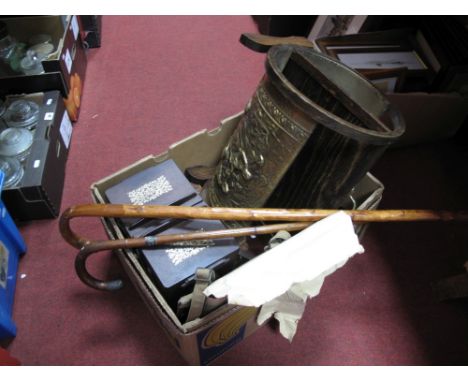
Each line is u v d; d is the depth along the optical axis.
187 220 0.97
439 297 1.25
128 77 1.88
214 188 1.19
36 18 1.65
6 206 1.26
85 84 1.83
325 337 1.16
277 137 0.93
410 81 1.57
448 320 1.22
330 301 1.23
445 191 1.55
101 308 1.17
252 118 1.00
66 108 1.57
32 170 1.25
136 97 1.79
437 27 1.60
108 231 0.97
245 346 1.13
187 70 1.93
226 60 2.00
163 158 1.15
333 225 0.86
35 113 1.43
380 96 1.02
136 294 1.20
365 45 1.60
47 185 1.28
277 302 0.94
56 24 1.69
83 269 0.94
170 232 0.95
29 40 1.68
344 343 1.15
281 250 0.80
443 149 1.70
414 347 1.16
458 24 1.61
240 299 0.72
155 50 2.02
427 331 1.19
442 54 1.51
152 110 1.75
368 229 1.41
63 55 1.53
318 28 1.90
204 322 0.80
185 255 0.90
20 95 1.47
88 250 0.88
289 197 1.07
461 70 1.48
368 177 1.15
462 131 1.72
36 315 1.15
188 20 2.20
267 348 1.13
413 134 1.62
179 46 2.05
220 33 2.14
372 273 1.30
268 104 0.93
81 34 1.83
